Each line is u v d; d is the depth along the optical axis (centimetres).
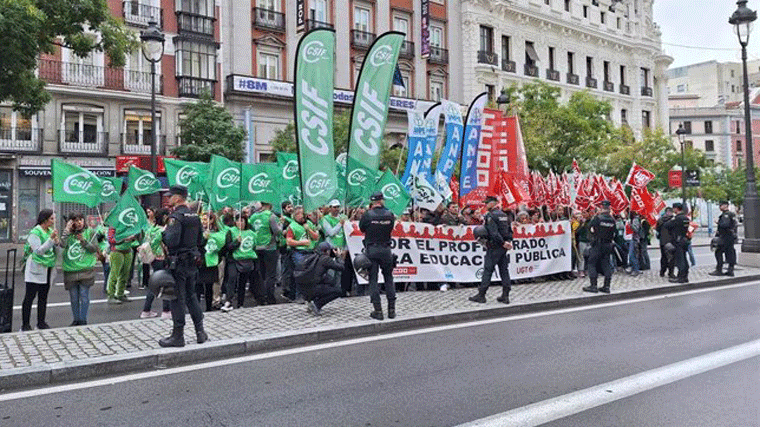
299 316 849
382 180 1109
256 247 991
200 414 479
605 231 1085
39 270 790
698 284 1252
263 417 470
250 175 1136
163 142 2798
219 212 1116
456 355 663
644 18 5175
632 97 5034
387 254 833
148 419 469
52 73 2538
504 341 733
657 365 617
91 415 480
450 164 1322
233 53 2995
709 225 4144
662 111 5322
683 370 597
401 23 3616
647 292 1145
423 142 1261
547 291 1111
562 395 520
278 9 3170
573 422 455
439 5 3775
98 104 2662
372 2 3475
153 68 1634
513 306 946
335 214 1068
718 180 5147
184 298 676
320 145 999
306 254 963
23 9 1309
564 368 607
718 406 488
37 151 2531
